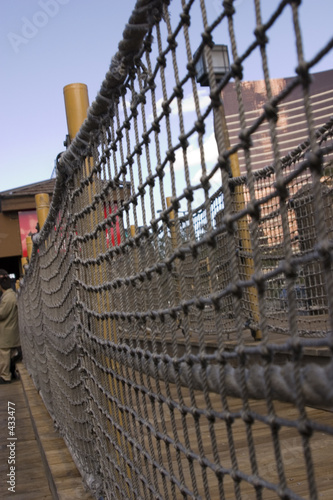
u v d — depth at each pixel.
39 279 4.47
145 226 1.39
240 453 2.55
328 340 0.61
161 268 1.29
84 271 2.35
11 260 15.98
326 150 0.62
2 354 9.38
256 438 2.75
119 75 1.47
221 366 0.96
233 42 0.79
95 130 1.91
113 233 1.79
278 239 4.22
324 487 2.01
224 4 0.79
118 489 1.98
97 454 2.36
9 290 9.74
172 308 1.21
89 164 2.10
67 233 2.61
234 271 0.87
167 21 1.10
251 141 0.79
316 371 0.66
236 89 0.80
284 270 0.69
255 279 0.78
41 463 4.20
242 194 4.15
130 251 1.58
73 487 2.62
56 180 2.61
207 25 0.87
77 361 2.58
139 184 1.42
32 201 13.84
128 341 1.72
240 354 0.86
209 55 0.89
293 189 4.25
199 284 1.05
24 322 7.70
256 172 3.83
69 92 2.36
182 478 1.27
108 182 1.76
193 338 4.88
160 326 1.33
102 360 2.11
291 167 3.38
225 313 4.50
